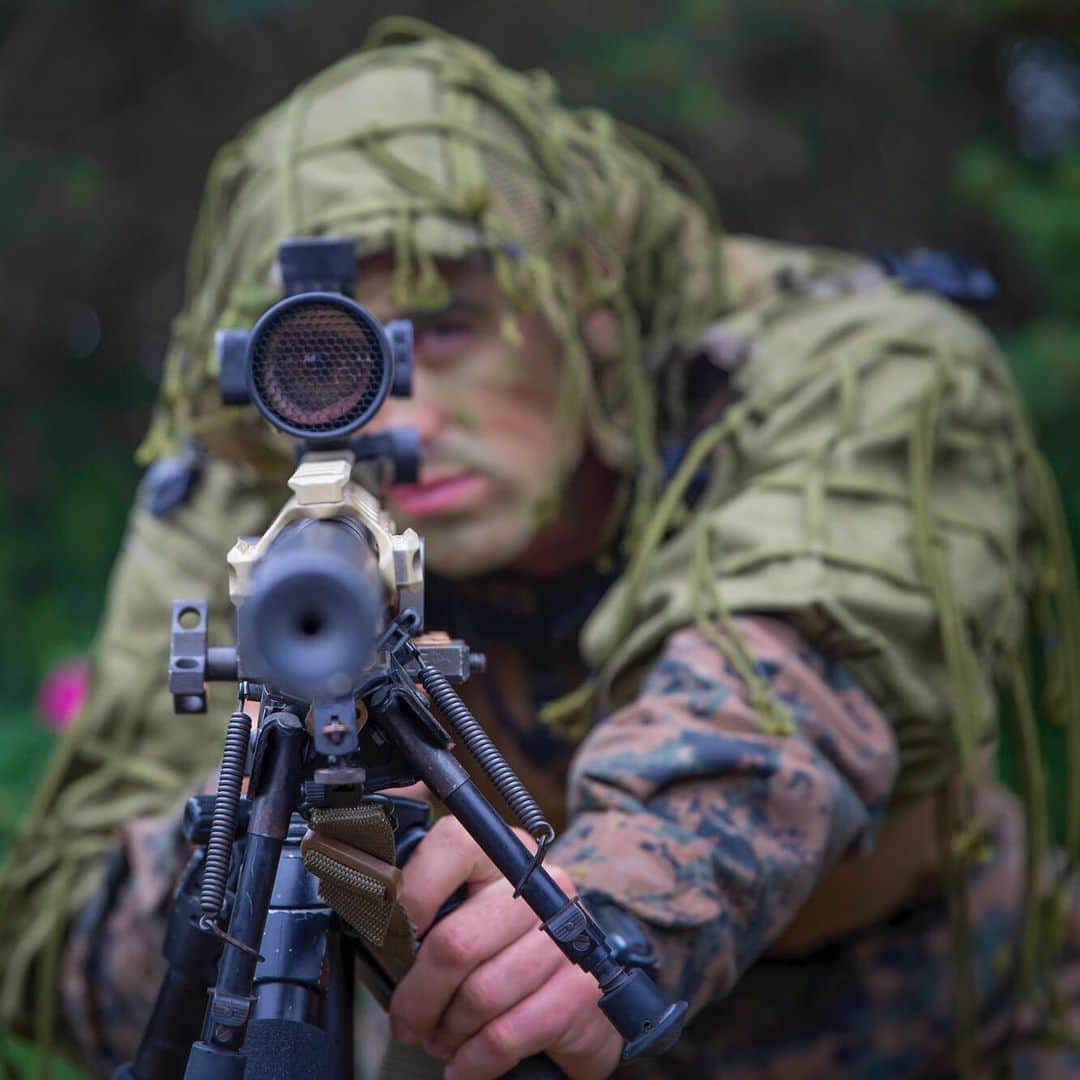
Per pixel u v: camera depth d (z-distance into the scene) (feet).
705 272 8.68
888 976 8.29
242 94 20.51
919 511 6.77
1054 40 20.89
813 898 7.97
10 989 8.38
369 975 5.20
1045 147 20.98
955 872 7.36
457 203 7.02
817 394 7.32
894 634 6.46
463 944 4.70
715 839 5.59
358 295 7.13
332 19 19.95
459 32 19.72
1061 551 7.97
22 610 19.15
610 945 5.08
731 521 6.76
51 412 21.57
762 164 20.17
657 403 8.08
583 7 19.62
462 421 7.08
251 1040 4.23
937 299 8.43
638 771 5.71
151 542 8.98
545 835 4.08
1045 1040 8.02
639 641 6.59
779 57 20.31
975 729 6.43
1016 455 7.89
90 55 20.31
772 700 6.07
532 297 7.05
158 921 7.30
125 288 21.40
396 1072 5.38
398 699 4.13
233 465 7.85
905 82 20.68
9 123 20.12
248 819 4.46
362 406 4.45
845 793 5.99
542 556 8.07
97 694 8.77
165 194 20.85
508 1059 4.73
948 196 21.12
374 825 4.17
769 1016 8.23
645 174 8.37
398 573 4.08
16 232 20.34
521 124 7.64
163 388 7.81
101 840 8.39
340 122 7.40
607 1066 4.92
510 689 8.22
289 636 3.50
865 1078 8.32
